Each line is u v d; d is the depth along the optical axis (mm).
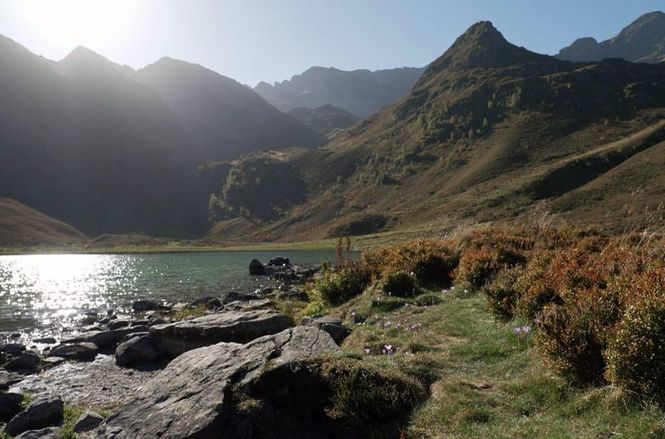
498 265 14688
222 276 45094
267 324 14367
